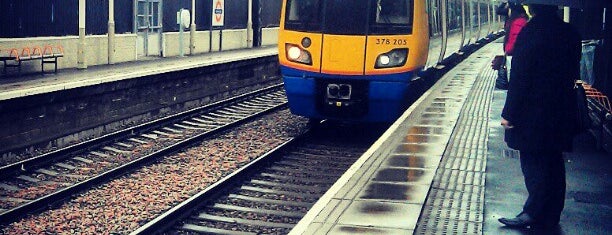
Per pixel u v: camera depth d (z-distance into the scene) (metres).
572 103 6.98
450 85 20.83
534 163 7.19
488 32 40.62
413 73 16.02
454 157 10.93
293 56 16.06
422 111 15.54
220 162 14.05
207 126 18.64
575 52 6.92
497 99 17.69
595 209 7.99
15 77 21.75
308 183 12.64
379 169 9.94
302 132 17.47
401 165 10.20
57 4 24.69
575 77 7.00
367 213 7.83
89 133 17.25
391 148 11.41
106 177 12.34
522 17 14.55
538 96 6.87
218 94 24.58
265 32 42.69
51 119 15.78
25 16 23.23
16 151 14.62
